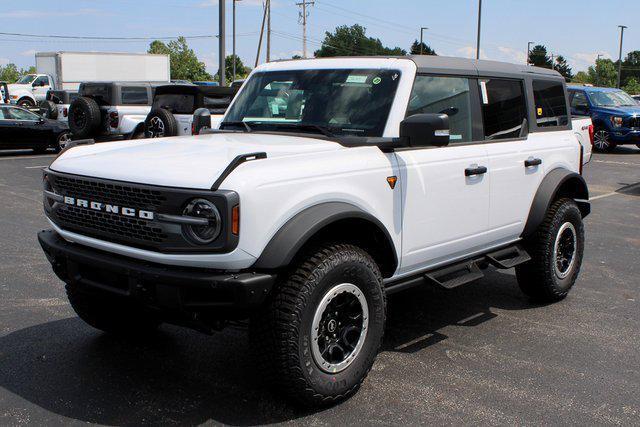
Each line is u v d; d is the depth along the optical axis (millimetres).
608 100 21766
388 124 4270
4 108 18406
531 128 5570
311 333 3596
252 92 5082
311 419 3674
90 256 3754
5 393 3918
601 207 11664
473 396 3998
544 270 5660
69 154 4328
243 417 3678
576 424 3672
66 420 3605
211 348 4715
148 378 4172
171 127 13352
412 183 4297
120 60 37812
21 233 8406
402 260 4332
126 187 3561
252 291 3363
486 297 6137
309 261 3613
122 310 4648
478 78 5023
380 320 3986
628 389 4141
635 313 5703
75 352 4574
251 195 3354
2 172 14688
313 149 3863
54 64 36844
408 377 4266
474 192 4836
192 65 71062
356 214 3758
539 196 5520
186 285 3379
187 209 3383
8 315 5309
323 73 4734
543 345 4883
